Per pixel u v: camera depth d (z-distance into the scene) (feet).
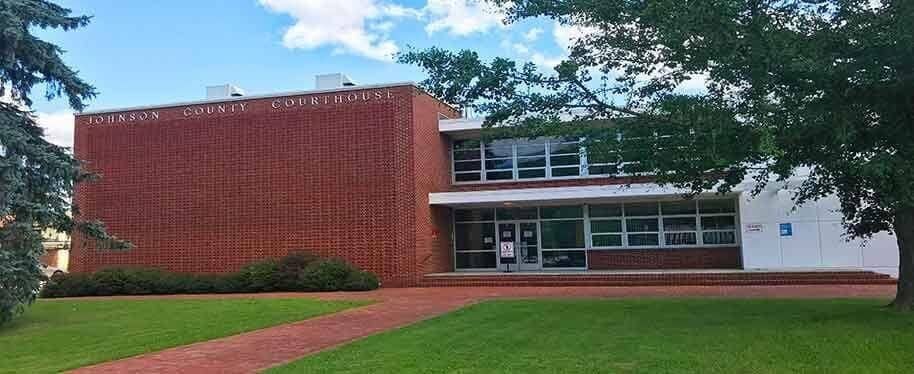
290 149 83.97
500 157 91.35
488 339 34.96
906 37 30.07
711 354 29.12
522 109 41.01
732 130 34.09
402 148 80.38
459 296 63.16
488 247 90.53
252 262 82.99
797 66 31.17
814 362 27.40
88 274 82.64
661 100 36.86
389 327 42.65
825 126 32.94
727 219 82.99
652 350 30.42
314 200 82.48
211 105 87.10
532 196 82.02
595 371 26.58
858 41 32.76
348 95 82.69
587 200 84.48
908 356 28.04
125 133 89.66
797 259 74.23
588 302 51.96
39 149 50.16
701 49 34.42
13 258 47.06
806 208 74.49
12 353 36.17
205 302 62.64
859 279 65.26
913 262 39.81
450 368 27.71
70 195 53.72
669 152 38.99
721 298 52.49
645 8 34.94
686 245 83.82
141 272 81.56
